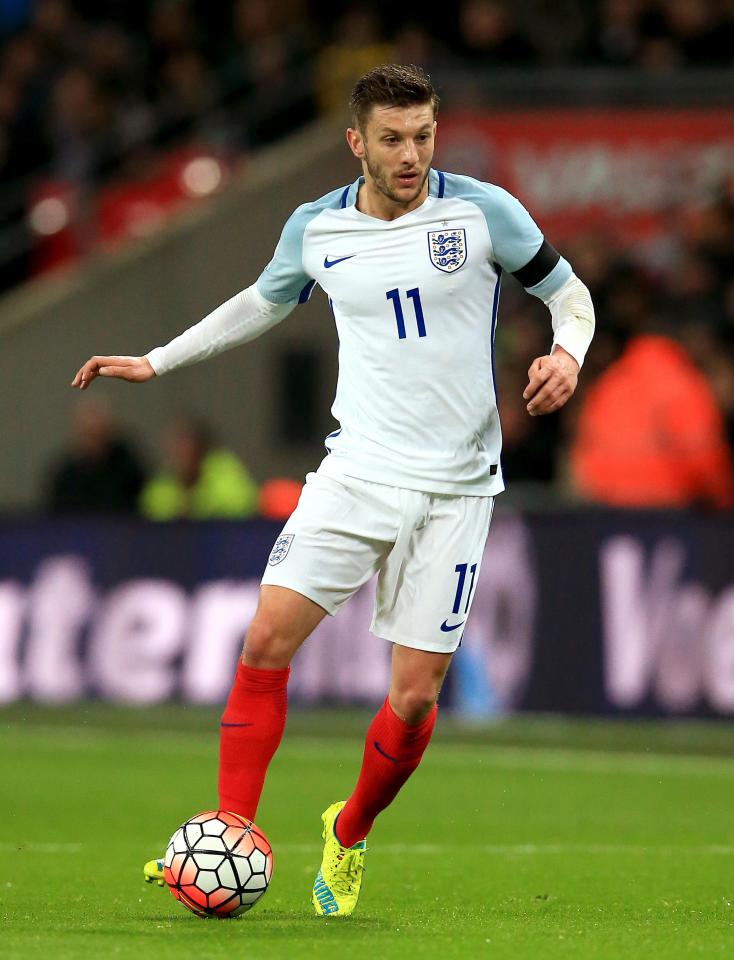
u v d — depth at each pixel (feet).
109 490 154.71
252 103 197.47
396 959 48.08
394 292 58.54
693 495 141.18
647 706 128.36
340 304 59.67
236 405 184.14
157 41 201.77
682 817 93.81
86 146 198.08
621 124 171.22
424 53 179.73
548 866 75.92
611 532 130.00
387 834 87.45
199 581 140.46
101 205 198.80
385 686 134.72
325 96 192.85
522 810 96.48
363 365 59.41
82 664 143.54
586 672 130.11
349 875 59.98
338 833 59.93
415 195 57.62
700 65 174.19
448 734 129.90
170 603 141.28
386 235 58.90
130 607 142.41
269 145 196.54
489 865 76.28
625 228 170.71
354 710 135.33
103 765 115.65
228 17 203.31
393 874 73.36
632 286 152.05
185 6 202.69
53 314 187.73
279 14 199.11
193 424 150.00
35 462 188.03
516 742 126.11
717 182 168.76
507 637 132.36
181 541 141.28
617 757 118.83
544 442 147.74
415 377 58.65
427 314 58.59
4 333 187.73
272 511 157.79
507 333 154.10
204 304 186.19
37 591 145.07
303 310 183.42
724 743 124.47
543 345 153.07
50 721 139.13
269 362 183.52
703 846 83.10
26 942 50.49
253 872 56.29
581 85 172.55
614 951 50.44
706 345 154.40
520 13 180.55
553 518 131.54
